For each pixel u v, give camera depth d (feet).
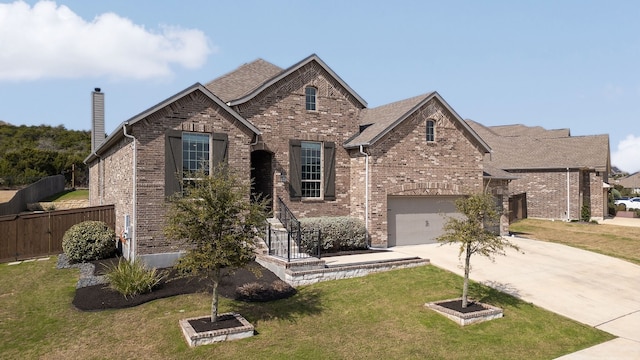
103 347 29.45
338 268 44.65
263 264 47.34
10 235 52.80
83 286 40.65
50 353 28.81
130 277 38.17
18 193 96.78
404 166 63.26
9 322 33.73
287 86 60.18
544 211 104.63
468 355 29.89
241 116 55.42
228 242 31.12
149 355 28.45
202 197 31.40
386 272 47.55
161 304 36.27
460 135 68.85
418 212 65.46
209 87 63.72
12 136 209.67
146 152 46.57
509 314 37.40
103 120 84.84
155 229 46.70
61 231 55.21
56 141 212.23
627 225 96.02
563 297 42.39
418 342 31.53
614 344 32.48
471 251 37.99
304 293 40.32
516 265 53.36
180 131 48.42
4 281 44.68
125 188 50.14
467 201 37.91
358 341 31.42
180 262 31.73
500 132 144.56
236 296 38.45
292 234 52.39
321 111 62.80
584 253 62.08
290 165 59.93
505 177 75.41
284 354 28.86
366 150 60.64
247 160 52.80
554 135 132.57
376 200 60.80
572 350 31.37
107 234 50.70
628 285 47.09
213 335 30.04
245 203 32.68
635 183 229.86
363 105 66.49
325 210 62.59
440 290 42.42
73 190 138.41
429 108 65.87
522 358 29.81
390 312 36.81
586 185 108.99
